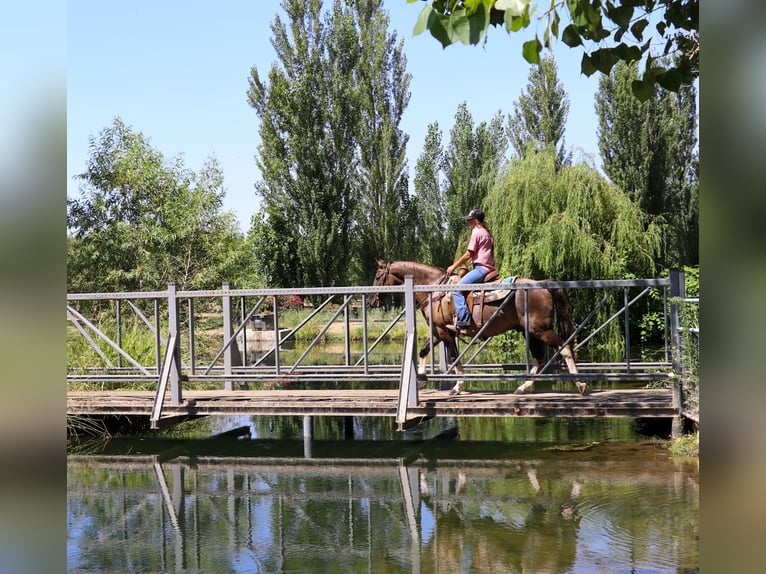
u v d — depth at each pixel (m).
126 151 21.64
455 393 9.26
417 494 6.58
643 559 4.54
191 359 9.70
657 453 7.64
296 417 11.87
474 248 8.96
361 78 33.88
